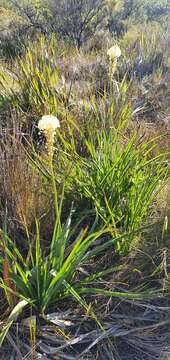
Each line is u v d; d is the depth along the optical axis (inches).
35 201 110.5
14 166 115.0
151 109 206.5
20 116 151.6
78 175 120.0
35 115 150.3
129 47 310.3
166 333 95.7
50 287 90.1
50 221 111.7
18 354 85.6
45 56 193.9
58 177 120.7
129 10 530.9
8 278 85.9
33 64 171.5
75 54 244.8
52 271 91.6
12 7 493.7
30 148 133.3
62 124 145.3
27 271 92.4
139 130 154.8
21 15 445.4
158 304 101.9
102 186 116.4
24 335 90.7
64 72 198.5
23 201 108.5
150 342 93.7
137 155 122.1
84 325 94.7
